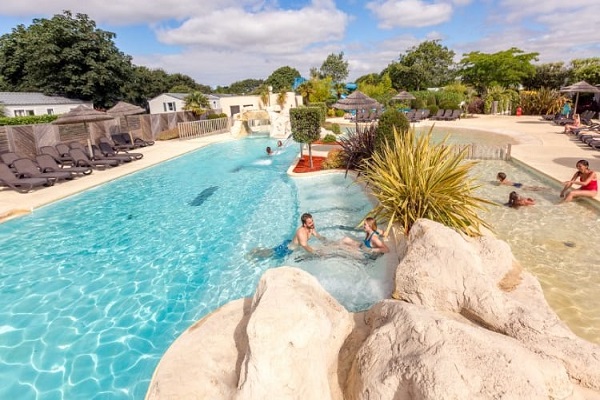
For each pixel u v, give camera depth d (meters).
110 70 39.66
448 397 2.42
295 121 13.16
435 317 3.19
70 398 3.95
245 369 2.87
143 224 9.09
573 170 11.26
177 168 15.80
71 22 37.31
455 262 4.30
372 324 3.97
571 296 5.04
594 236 6.95
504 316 3.66
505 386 2.46
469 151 14.44
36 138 16.33
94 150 16.83
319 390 2.89
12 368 4.38
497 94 35.19
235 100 39.62
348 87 53.22
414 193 6.89
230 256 7.20
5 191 11.64
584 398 2.78
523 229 7.40
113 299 5.82
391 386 2.74
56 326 5.16
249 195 11.28
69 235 8.47
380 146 10.52
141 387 4.07
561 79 42.88
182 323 5.20
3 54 40.00
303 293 3.56
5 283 6.33
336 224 8.40
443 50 66.81
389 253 6.38
